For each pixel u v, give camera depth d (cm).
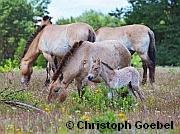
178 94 2389
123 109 1889
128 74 2009
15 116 1711
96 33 2958
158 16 8100
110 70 1978
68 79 2098
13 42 8838
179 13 8081
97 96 1988
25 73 2886
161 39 8081
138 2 8269
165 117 1680
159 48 7756
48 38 2708
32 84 2891
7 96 2052
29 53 2862
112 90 1981
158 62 7744
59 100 2078
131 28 2936
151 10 8038
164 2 8056
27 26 8994
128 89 2047
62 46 2648
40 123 1565
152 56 2962
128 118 1655
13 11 9031
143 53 2942
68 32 2633
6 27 8875
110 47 2192
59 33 2666
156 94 2384
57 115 1714
